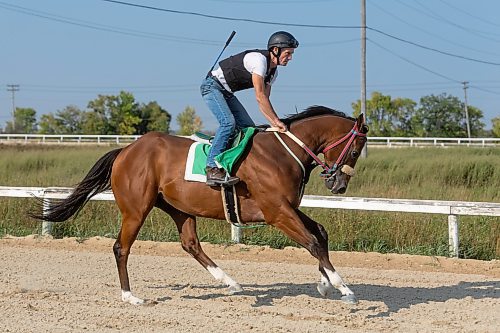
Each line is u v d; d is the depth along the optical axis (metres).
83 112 77.88
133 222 8.30
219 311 7.80
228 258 11.62
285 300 8.38
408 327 7.12
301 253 11.81
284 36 7.68
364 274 10.23
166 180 8.16
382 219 12.65
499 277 10.09
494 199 15.18
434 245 12.03
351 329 7.07
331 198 12.30
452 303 8.27
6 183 17.30
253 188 7.72
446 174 20.22
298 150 7.77
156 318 7.41
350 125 7.84
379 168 21.12
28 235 13.34
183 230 8.81
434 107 68.06
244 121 8.14
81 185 8.62
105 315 7.55
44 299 8.35
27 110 99.12
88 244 12.76
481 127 70.44
